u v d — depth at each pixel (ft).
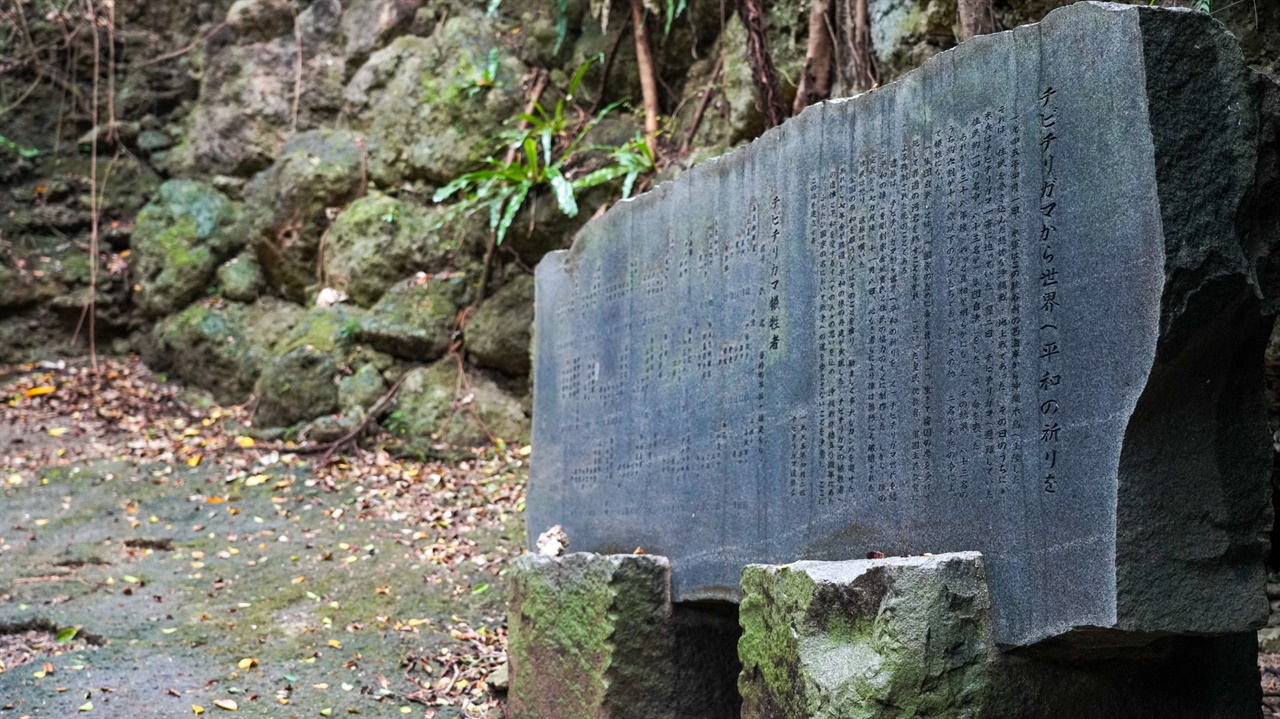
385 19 31.83
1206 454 8.79
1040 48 9.46
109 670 16.85
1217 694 10.30
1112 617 8.35
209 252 32.19
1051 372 9.12
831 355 11.59
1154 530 8.51
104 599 19.61
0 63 34.14
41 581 20.34
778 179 12.72
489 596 20.11
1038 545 9.06
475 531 23.07
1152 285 8.32
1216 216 8.55
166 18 34.81
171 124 34.58
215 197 32.76
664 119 27.02
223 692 16.24
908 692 9.18
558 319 17.74
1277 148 9.05
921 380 10.41
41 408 29.45
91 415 29.30
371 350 28.86
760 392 12.70
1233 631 8.70
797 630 10.26
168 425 28.96
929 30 18.65
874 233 11.16
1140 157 8.50
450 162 29.55
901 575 9.43
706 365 13.80
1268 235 9.00
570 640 14.49
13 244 32.86
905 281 10.70
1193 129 8.61
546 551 16.22
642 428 15.07
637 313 15.48
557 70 29.45
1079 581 8.67
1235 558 8.86
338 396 28.12
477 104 29.50
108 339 33.22
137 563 21.42
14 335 32.12
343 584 20.56
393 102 30.81
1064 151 9.16
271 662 17.35
